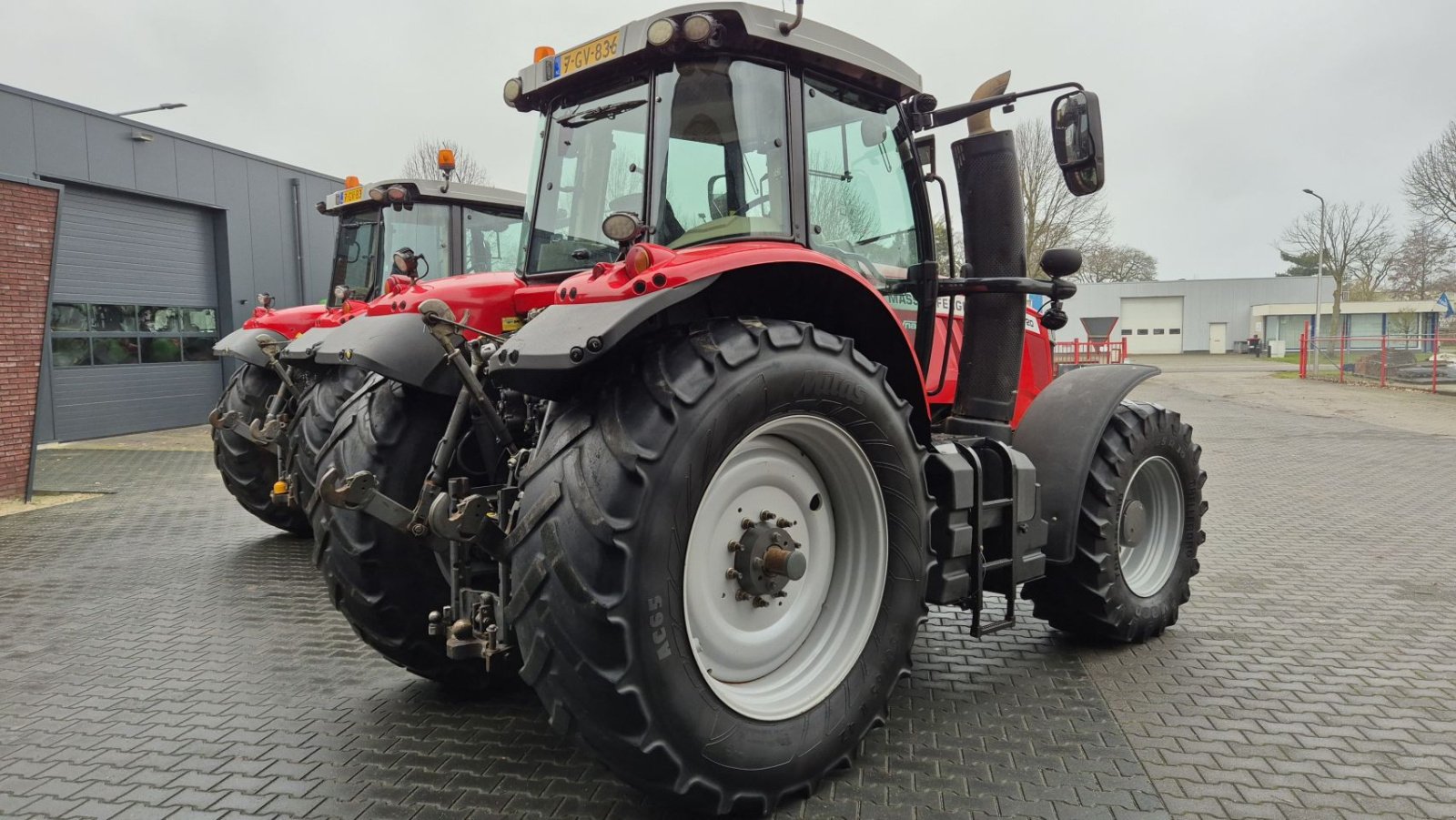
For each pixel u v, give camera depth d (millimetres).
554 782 2619
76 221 12359
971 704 3154
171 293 13828
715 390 2207
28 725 3088
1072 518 3412
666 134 2777
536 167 3309
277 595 4758
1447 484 8133
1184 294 48469
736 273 2457
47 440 11945
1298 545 5680
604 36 2850
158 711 3203
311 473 3631
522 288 3225
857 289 2676
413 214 6898
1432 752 2756
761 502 2562
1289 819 2365
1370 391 20031
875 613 2697
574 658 2088
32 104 11523
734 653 2477
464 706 3221
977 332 3615
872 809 2428
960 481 2912
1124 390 3574
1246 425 13688
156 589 4887
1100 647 3762
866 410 2594
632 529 2072
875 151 3303
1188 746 2803
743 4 2662
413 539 3018
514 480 2498
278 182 15461
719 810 2271
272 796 2557
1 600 4680
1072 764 2682
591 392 2311
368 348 2879
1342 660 3584
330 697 3318
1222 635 3912
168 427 13820
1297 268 58906
